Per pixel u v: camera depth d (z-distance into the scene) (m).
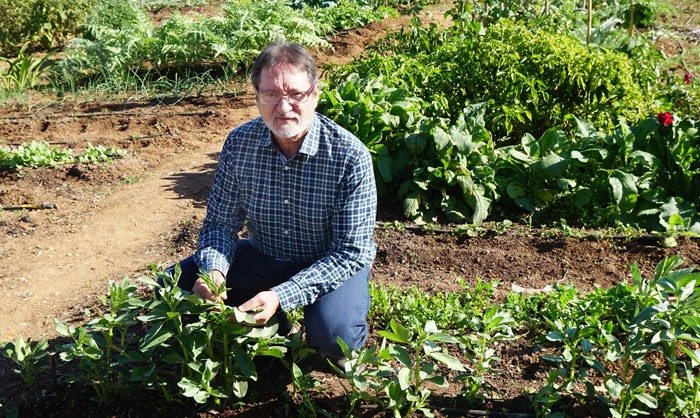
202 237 3.55
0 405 3.38
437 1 14.96
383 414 3.36
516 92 6.65
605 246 5.08
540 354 3.81
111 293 3.22
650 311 3.16
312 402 3.41
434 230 5.31
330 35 12.48
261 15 10.15
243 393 3.20
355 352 3.20
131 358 3.27
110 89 9.23
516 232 5.27
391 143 5.91
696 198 5.48
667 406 3.31
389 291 4.41
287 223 3.45
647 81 7.96
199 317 3.27
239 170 3.41
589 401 3.42
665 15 13.39
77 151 7.30
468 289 4.38
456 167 5.55
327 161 3.29
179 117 8.26
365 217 3.38
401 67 7.10
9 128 7.97
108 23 11.05
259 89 3.10
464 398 3.47
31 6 11.77
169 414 3.36
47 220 5.76
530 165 5.69
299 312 4.07
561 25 8.99
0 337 4.07
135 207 5.95
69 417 3.37
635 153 5.60
